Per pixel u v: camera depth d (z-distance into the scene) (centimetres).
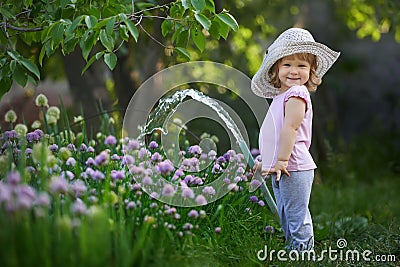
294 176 396
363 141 1138
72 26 362
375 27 970
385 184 866
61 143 456
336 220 552
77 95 747
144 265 290
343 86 1231
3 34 423
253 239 387
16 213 252
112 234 293
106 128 555
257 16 791
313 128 982
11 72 406
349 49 1256
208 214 388
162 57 690
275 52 411
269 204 429
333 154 849
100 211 268
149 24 584
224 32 406
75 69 729
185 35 415
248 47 816
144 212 340
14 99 717
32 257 243
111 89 773
